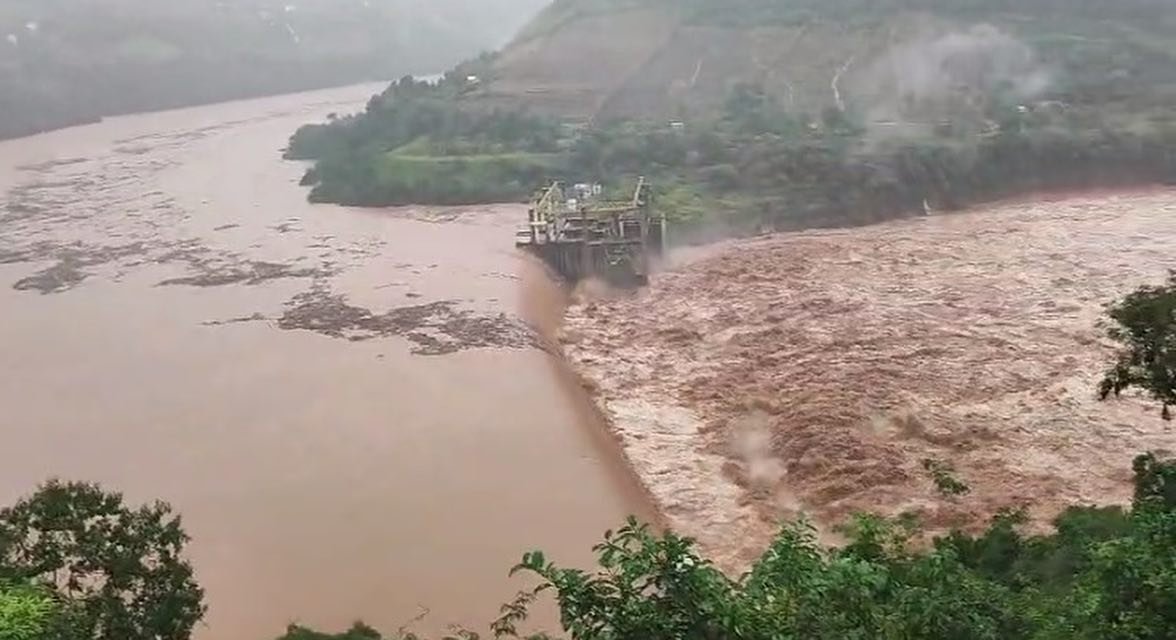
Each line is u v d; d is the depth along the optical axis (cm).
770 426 3425
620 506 2898
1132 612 1241
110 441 3262
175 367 3850
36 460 3134
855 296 4606
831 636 1109
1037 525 2722
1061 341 3962
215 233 5812
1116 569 1276
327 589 2523
